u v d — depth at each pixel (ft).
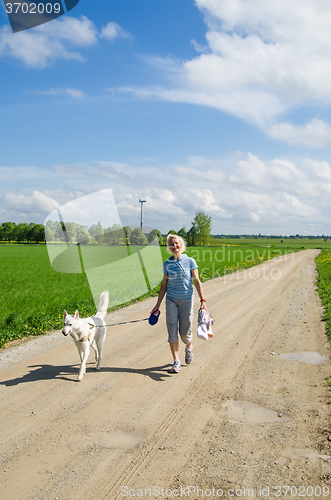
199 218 310.04
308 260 117.70
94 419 12.79
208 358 19.84
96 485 9.11
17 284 57.67
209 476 9.40
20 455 10.54
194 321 29.48
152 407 13.74
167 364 18.88
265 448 10.74
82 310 34.12
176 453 10.56
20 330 26.05
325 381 16.06
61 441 11.30
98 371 17.87
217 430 11.94
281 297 40.86
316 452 10.43
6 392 15.33
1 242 314.55
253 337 24.18
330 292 41.78
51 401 14.35
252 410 13.41
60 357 20.45
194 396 14.75
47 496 8.70
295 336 24.06
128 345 22.54
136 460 10.23
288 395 14.66
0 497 8.65
